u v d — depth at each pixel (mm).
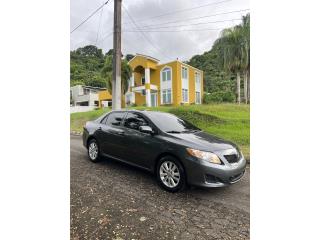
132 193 3564
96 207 3066
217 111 12945
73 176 4266
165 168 3758
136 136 4250
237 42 18109
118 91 9289
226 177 3412
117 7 9289
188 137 3875
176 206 3184
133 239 2400
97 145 5117
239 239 2473
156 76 24359
